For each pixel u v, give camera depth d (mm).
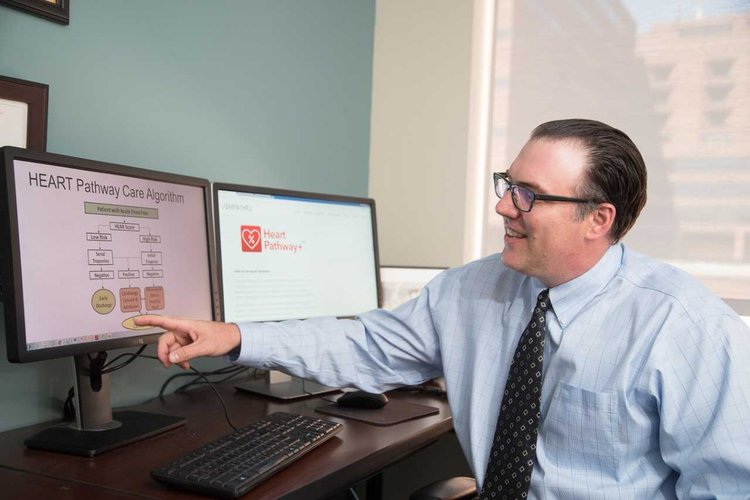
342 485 1042
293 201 1604
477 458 1166
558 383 1097
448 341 1282
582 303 1125
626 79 2057
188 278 1349
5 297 1010
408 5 2371
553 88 2166
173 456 1090
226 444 1064
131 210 1224
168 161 1579
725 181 1924
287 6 1965
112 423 1230
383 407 1431
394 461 1185
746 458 920
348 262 1729
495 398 1188
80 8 1351
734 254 1912
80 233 1122
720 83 1934
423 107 2354
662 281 1104
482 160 2271
